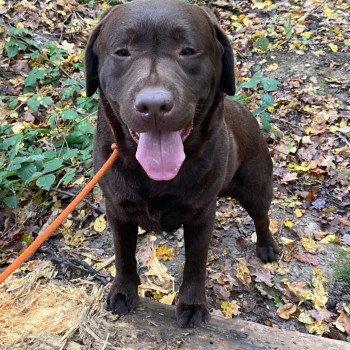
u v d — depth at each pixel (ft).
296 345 1.87
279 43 4.70
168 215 1.84
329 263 2.70
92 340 1.84
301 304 2.51
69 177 2.89
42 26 4.41
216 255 2.68
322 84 4.18
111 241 2.71
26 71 3.90
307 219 2.97
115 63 1.61
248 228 2.88
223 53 1.83
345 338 2.39
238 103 2.39
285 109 3.87
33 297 2.06
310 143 3.58
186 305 1.98
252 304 2.47
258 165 2.43
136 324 1.93
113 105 1.67
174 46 1.57
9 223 2.86
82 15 4.72
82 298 2.06
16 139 3.00
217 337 1.90
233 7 5.39
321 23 5.08
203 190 1.80
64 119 3.25
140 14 1.56
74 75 3.89
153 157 1.54
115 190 1.80
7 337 1.84
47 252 2.60
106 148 1.82
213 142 1.79
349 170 3.39
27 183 2.92
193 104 1.57
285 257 2.70
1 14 4.32
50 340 1.82
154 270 2.51
